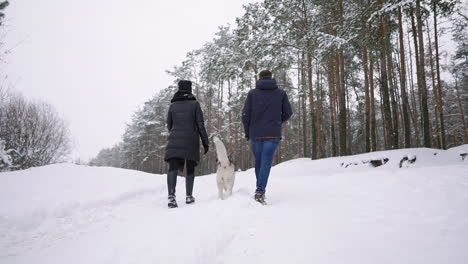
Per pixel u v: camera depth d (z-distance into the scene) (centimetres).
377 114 2892
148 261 163
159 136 3566
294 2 1545
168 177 355
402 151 905
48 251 211
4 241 256
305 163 1147
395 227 199
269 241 190
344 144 1398
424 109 1167
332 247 171
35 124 1176
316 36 1205
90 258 177
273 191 414
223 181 384
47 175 481
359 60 1873
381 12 925
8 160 668
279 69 1580
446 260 141
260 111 346
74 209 354
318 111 1709
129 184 495
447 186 296
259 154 351
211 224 220
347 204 279
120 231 241
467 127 2647
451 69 2330
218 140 389
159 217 272
